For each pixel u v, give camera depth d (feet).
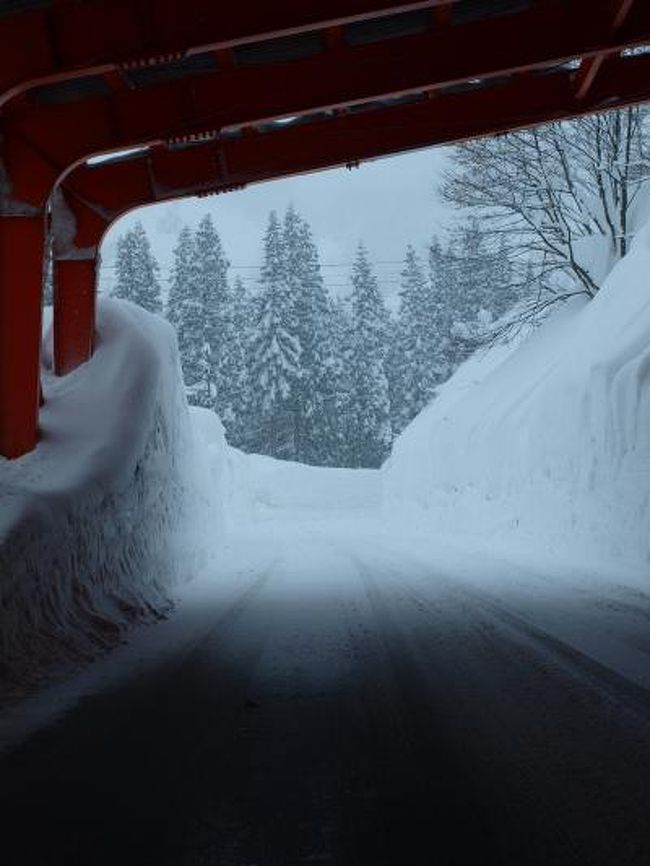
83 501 27.89
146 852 10.11
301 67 33.96
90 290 38.78
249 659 21.53
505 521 62.39
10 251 30.68
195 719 15.98
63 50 27.09
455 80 34.35
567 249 82.74
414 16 33.65
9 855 10.08
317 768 13.06
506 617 26.99
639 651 21.52
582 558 47.29
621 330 54.39
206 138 33.99
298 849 10.12
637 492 43.29
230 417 205.26
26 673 19.88
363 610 29.37
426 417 110.22
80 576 26.45
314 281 217.97
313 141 40.27
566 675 18.92
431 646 22.53
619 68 39.68
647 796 11.67
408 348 230.48
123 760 13.62
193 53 27.91
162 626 28.60
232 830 10.74
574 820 10.87
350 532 91.81
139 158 39.50
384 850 10.05
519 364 79.61
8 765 13.44
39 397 31.86
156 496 37.58
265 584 39.32
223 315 210.38
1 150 30.73
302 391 202.08
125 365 38.37
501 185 81.46
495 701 16.75
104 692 18.47
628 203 80.38
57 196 38.34
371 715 15.96
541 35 34.12
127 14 27.12
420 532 84.89
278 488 150.82
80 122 32.30
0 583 20.59
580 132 77.87
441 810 11.27
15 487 26.09
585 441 50.70
